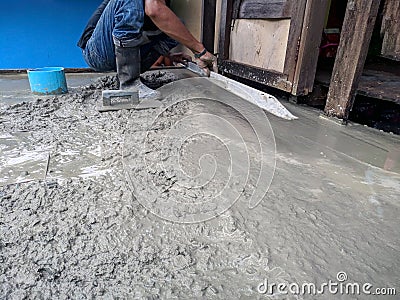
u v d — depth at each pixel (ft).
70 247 3.08
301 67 6.77
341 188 4.16
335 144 5.49
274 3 7.26
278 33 7.41
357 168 4.69
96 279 2.76
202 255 3.05
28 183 4.11
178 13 12.32
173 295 2.65
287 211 3.67
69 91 8.44
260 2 7.77
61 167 4.55
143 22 6.99
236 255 3.06
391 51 9.65
